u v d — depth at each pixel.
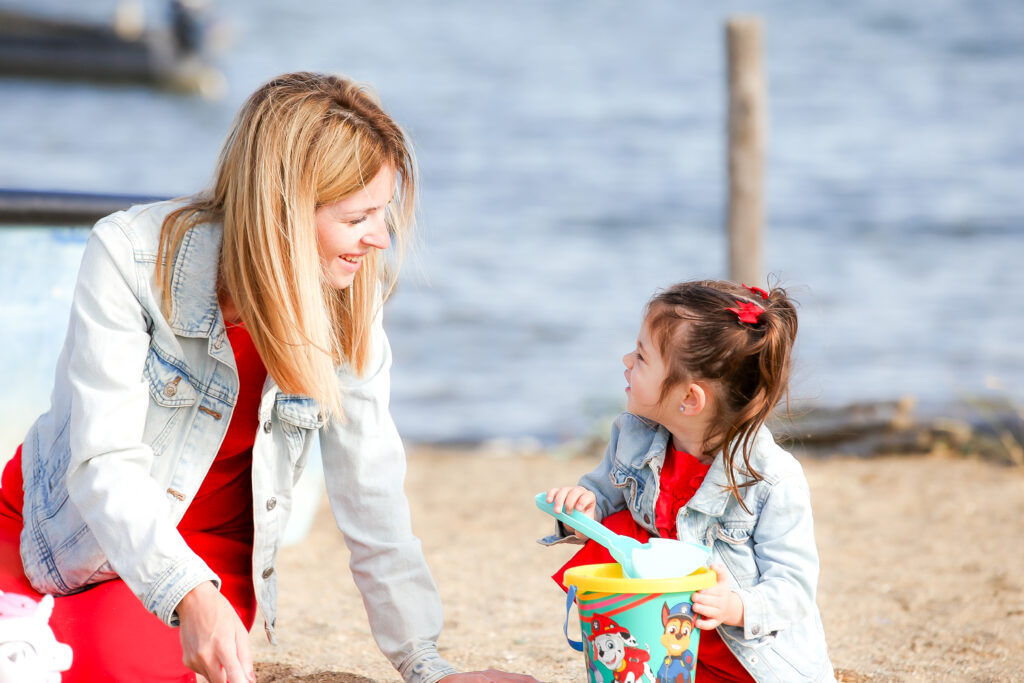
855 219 29.08
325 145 3.69
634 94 53.72
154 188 33.94
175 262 3.87
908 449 10.48
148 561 3.51
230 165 3.81
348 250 3.87
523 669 5.05
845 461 10.23
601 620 3.56
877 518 8.23
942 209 30.03
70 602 4.01
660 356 3.91
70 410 3.98
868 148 40.22
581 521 3.82
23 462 4.18
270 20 80.44
